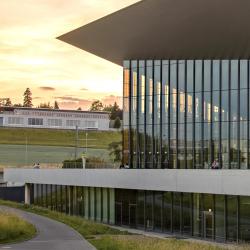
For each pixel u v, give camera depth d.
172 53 46.44
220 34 37.34
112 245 23.61
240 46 40.78
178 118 50.41
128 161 52.72
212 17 33.47
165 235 38.53
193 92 49.69
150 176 40.34
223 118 47.84
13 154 103.88
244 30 35.25
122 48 45.50
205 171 34.44
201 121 49.09
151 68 52.03
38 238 28.08
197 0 31.17
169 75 51.09
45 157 102.88
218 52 44.12
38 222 38.06
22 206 53.28
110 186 45.81
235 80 47.47
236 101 47.28
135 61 52.69
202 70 49.34
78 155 103.44
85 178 50.56
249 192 30.72
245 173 31.12
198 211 37.12
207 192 34.19
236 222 33.59
